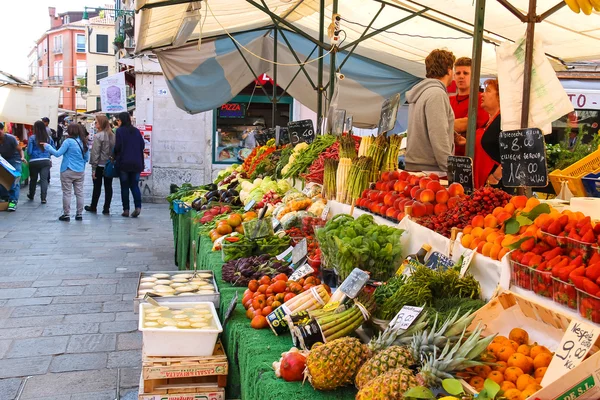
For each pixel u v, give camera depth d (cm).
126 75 1830
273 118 1142
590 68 1158
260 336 326
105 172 1392
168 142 1594
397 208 407
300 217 544
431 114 496
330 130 756
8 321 621
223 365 350
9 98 2030
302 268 402
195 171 1611
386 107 592
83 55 8094
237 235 541
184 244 841
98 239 1086
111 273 838
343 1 834
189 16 657
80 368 509
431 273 295
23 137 2178
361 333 294
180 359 345
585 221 243
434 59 529
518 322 248
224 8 905
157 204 1598
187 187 995
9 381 479
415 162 521
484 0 415
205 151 1605
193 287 441
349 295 296
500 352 227
